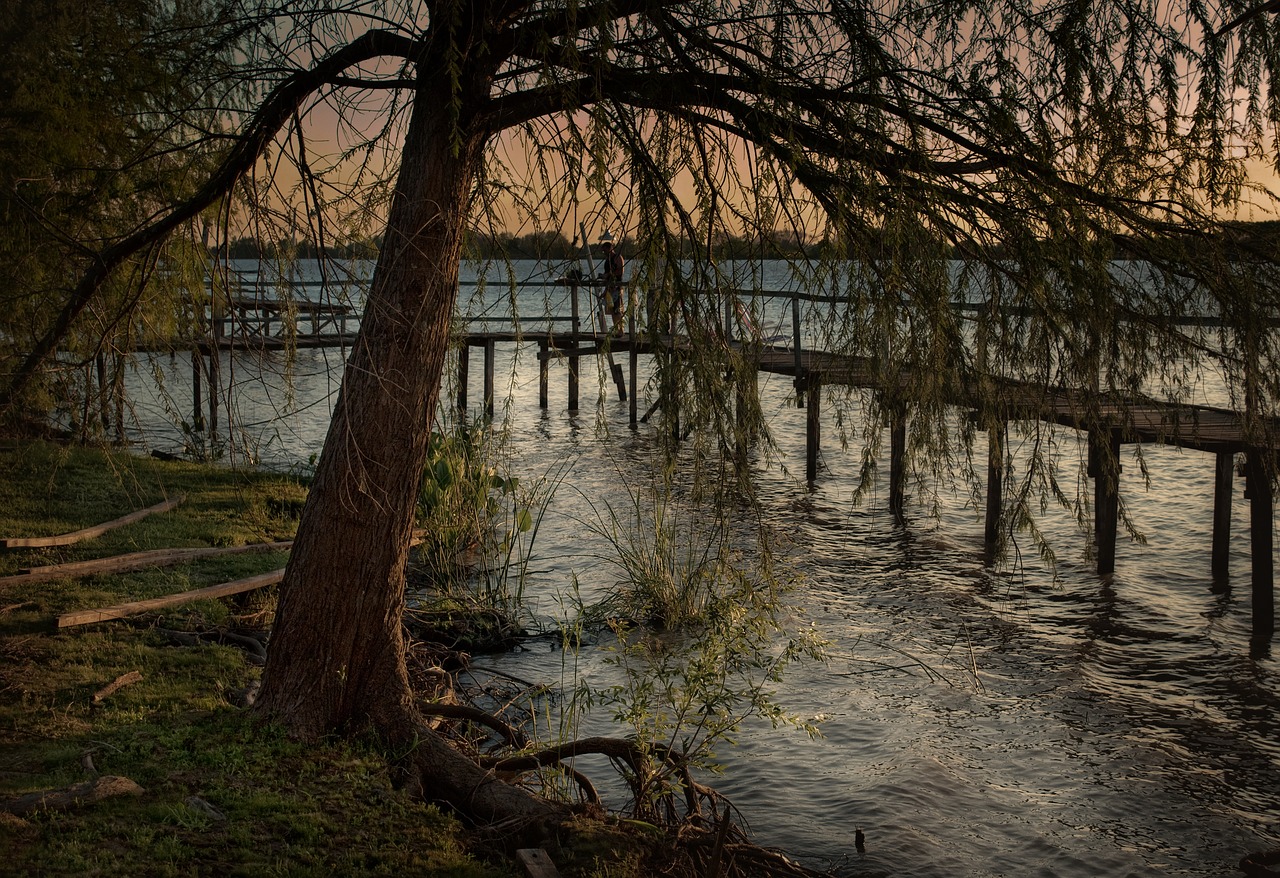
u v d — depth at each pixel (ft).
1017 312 13.53
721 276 14.17
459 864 14.48
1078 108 13.01
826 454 63.36
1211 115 12.85
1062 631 32.14
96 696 19.60
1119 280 13.78
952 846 19.39
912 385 13.91
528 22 14.66
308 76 17.46
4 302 22.30
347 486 17.12
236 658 23.24
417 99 16.63
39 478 37.63
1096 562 38.75
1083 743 24.14
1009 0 13.79
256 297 16.76
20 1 22.02
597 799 18.33
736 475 14.82
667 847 16.12
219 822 14.43
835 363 14.24
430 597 33.88
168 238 19.84
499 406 81.82
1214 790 21.93
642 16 13.52
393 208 16.72
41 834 13.48
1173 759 23.35
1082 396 13.64
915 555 40.96
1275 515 46.24
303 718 17.54
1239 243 13.23
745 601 20.17
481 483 40.63
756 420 14.43
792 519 47.16
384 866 14.07
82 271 22.35
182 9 18.95
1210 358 13.65
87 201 21.67
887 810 20.58
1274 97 12.66
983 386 13.75
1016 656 29.89
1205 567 39.34
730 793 21.44
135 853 13.26
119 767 15.92
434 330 17.17
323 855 14.08
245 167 18.33
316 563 17.49
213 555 31.40
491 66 16.11
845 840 19.48
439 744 17.74
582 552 40.11
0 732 17.61
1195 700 26.84
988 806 21.03
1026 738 24.36
